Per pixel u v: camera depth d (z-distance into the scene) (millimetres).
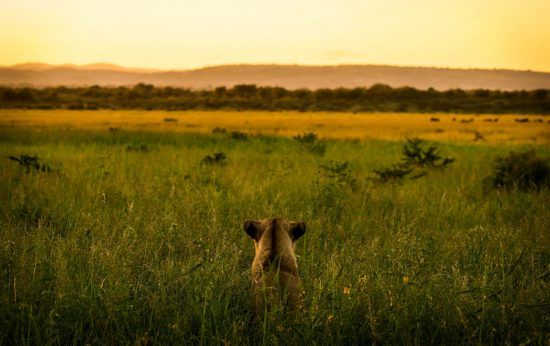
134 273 4812
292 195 9375
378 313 3984
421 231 6934
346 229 7203
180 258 5246
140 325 3945
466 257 5762
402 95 143875
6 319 3865
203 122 48938
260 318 3949
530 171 11789
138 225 6605
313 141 22250
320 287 4016
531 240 6590
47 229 6312
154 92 165625
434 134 36875
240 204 8195
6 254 4992
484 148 25359
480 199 10211
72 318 3959
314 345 3529
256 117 64875
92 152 17516
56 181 9766
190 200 7895
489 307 4105
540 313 4133
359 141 29031
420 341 3838
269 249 4367
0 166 12688
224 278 4516
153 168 12984
